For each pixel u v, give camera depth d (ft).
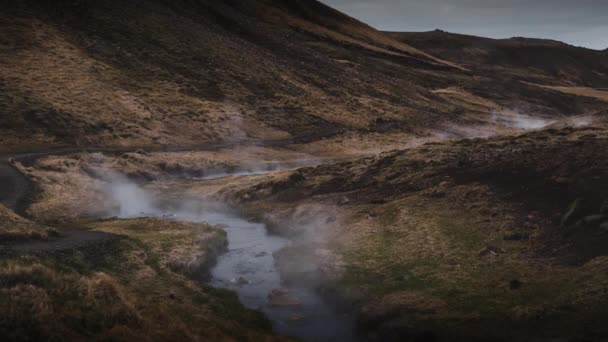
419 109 492.54
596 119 207.72
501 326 71.31
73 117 287.48
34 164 210.59
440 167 153.58
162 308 73.56
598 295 73.00
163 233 123.65
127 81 370.53
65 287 67.51
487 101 623.77
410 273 93.50
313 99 435.53
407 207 130.72
